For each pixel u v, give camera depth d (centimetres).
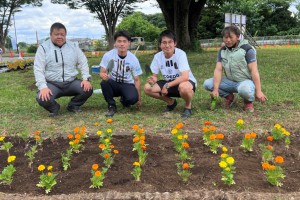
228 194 252
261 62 1128
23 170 327
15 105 609
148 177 298
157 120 477
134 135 407
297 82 737
